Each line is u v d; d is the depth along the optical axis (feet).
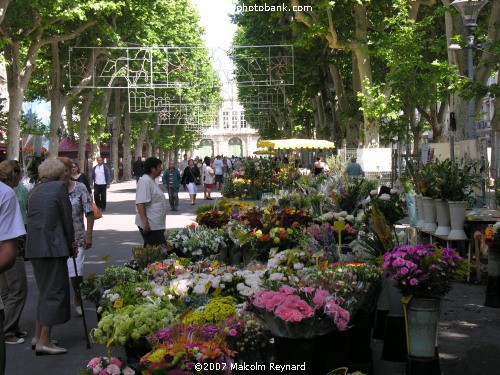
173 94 203.10
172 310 21.81
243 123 472.03
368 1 96.78
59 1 95.30
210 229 36.32
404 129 108.88
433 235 41.14
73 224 28.40
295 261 26.48
